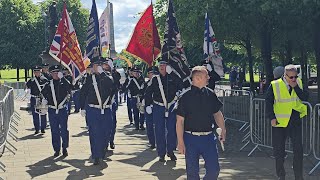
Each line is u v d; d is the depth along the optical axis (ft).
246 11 50.44
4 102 35.53
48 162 28.86
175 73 28.91
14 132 43.34
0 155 31.42
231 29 59.16
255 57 120.98
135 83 43.98
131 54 31.73
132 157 30.30
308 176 24.71
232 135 39.40
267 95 22.49
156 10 71.10
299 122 22.44
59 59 32.42
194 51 123.85
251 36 70.49
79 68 32.71
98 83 27.61
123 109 69.10
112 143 33.58
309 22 51.37
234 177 24.26
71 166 27.55
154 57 31.89
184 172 25.46
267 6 45.80
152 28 31.89
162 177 24.30
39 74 41.96
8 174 25.62
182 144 18.20
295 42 65.87
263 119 32.58
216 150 18.26
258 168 26.48
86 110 28.02
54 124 30.55
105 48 43.57
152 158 29.86
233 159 29.35
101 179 24.03
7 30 153.28
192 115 18.01
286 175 24.73
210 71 37.11
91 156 29.96
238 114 43.62
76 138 38.96
